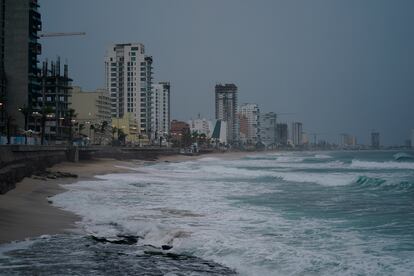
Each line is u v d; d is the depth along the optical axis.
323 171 84.81
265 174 70.19
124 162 115.44
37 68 149.38
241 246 18.67
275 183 53.12
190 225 23.80
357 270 15.40
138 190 43.22
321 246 18.98
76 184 47.25
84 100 199.50
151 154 160.75
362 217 26.88
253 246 18.72
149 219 25.50
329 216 27.30
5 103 129.25
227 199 36.34
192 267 15.92
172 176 65.38
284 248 18.39
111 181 52.78
